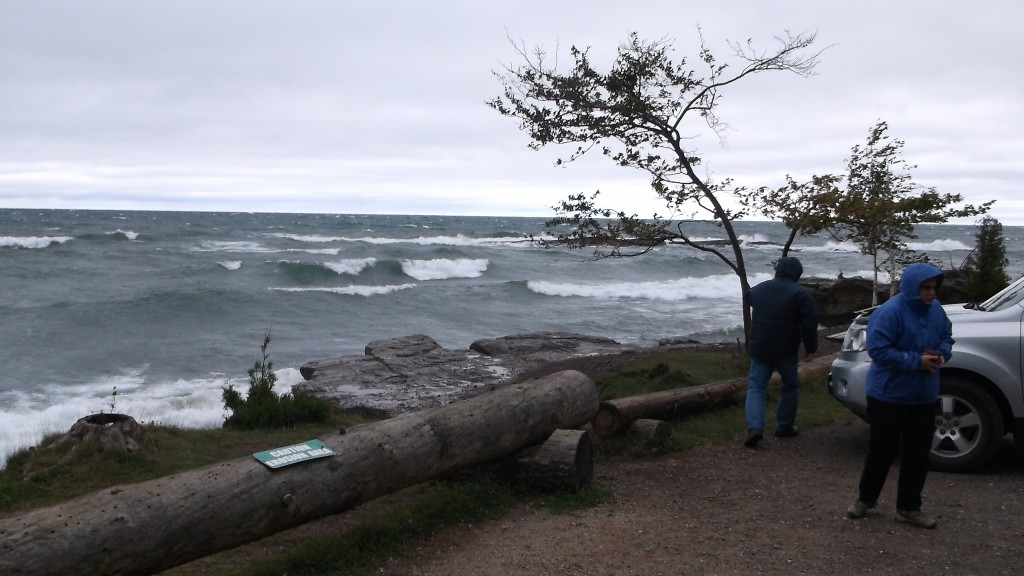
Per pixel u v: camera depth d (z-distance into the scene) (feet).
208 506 11.73
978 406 19.76
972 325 20.18
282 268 123.44
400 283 122.93
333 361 44.47
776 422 24.99
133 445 20.54
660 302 99.60
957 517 16.72
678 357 40.04
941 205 33.71
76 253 139.23
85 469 19.29
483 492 17.83
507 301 99.09
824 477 20.02
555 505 17.51
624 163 35.29
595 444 22.79
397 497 18.01
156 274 117.39
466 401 17.70
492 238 238.68
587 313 89.15
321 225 343.46
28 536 10.15
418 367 42.70
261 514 12.34
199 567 14.10
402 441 14.97
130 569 10.85
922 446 15.85
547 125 35.17
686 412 26.16
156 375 51.93
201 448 22.49
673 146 34.76
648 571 13.94
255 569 13.70
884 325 15.69
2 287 97.76
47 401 43.70
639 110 33.42
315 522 16.48
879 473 16.24
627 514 17.07
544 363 43.88
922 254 40.14
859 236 37.04
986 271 47.26
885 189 37.83
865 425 26.03
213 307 81.61
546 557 14.57
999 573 13.76
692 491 18.84
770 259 161.68
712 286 112.68
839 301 57.67
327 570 13.79
